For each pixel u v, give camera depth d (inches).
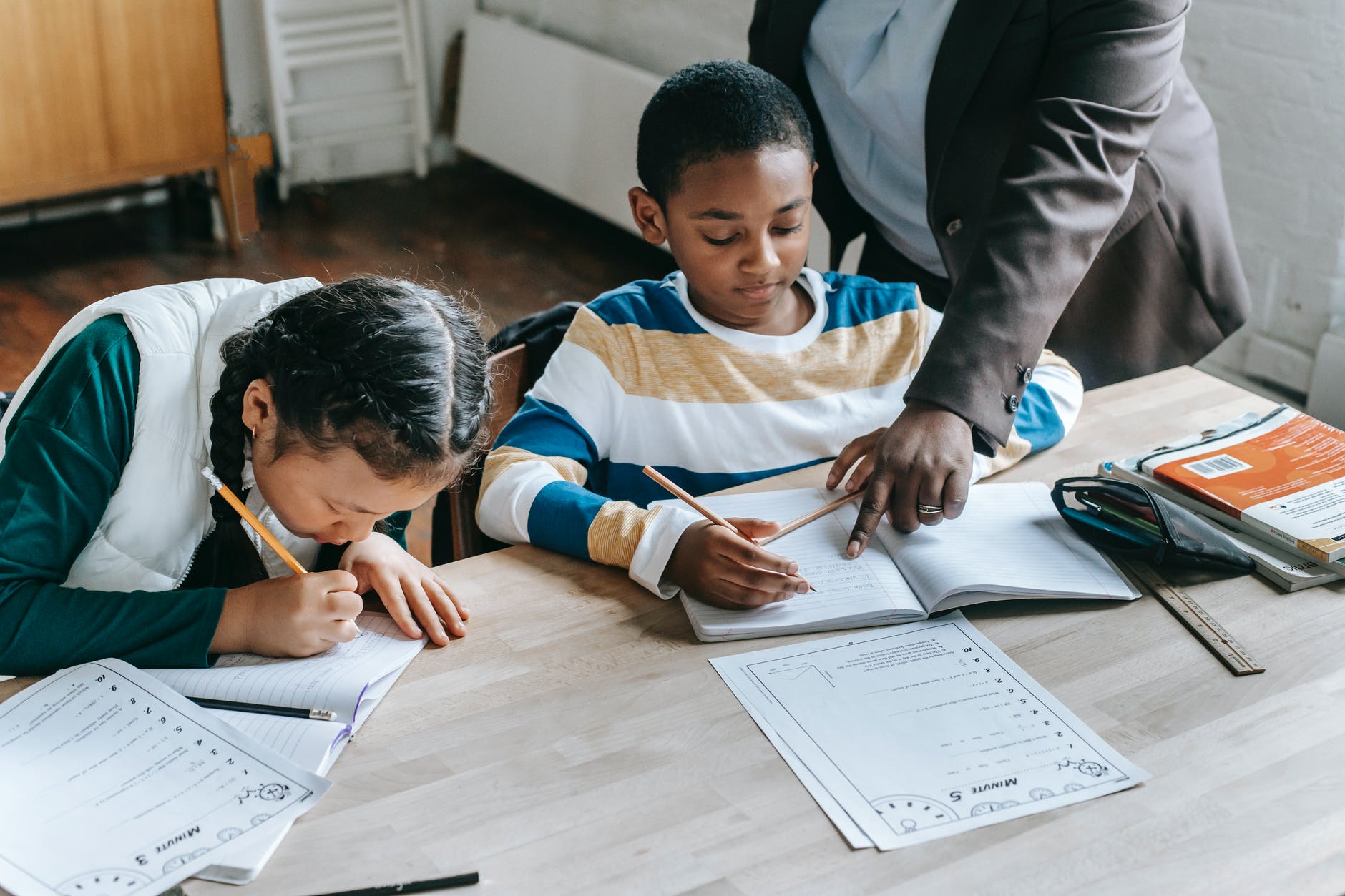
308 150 181.6
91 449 41.1
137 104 144.6
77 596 40.8
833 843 34.5
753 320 58.5
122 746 36.9
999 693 41.3
